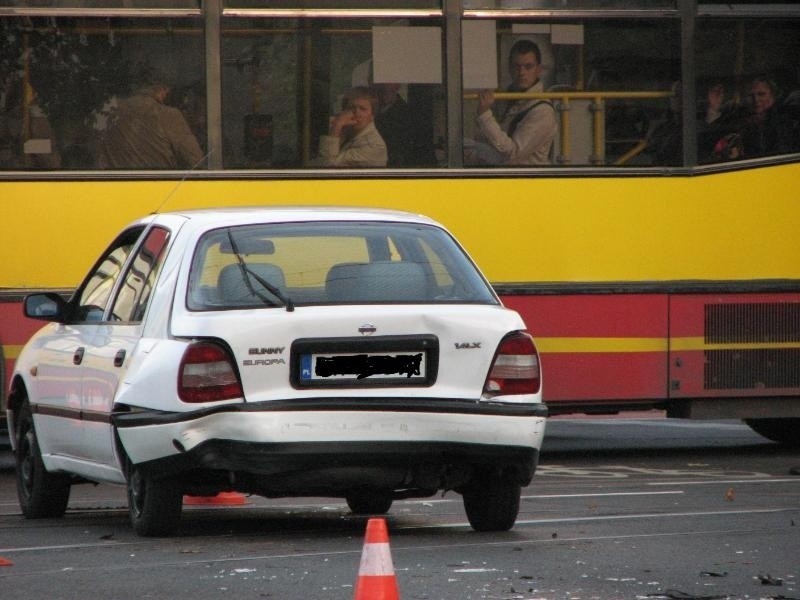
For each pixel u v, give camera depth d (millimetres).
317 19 38062
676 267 39406
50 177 37000
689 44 39688
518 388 23453
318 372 22672
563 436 48094
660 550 22578
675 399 39688
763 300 39781
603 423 53188
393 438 22609
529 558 21781
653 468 38062
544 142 38969
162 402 22922
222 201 37625
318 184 38000
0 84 36938
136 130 37375
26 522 27828
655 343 39250
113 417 23797
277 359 22625
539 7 39000
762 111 40000
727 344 39656
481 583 19641
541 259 38812
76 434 26156
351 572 20594
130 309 25219
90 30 37281
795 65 40188
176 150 37531
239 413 22391
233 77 37719
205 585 19703
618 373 39094
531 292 38719
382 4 38312
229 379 22578
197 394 22625
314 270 23859
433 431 22750
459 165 38531
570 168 39000
